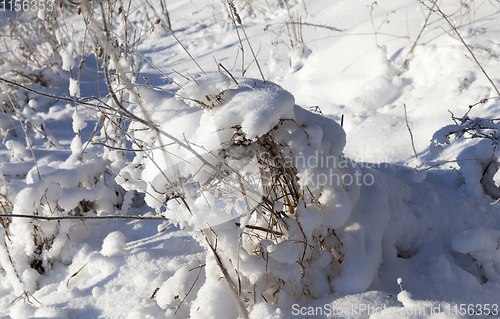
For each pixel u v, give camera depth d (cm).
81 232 237
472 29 384
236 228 150
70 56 239
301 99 441
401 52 411
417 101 355
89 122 462
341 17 618
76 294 189
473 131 281
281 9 852
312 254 167
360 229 175
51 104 525
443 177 261
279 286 155
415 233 207
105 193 247
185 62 680
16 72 555
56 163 266
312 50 552
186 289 170
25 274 211
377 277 177
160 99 154
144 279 183
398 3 537
